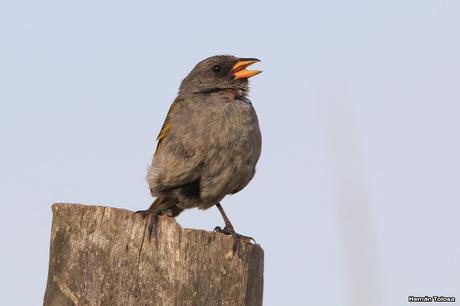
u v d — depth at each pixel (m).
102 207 10.47
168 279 10.25
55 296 10.38
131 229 10.39
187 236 10.37
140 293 10.24
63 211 10.52
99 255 10.36
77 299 10.29
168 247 10.34
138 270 10.29
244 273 10.55
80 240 10.41
